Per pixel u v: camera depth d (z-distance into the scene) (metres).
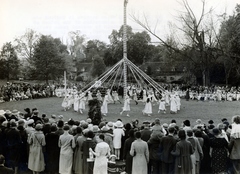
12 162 8.36
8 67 43.84
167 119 18.19
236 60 38.28
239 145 7.84
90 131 7.93
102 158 7.39
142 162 7.45
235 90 33.47
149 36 57.00
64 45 71.00
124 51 25.39
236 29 37.84
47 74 42.56
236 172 7.89
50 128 8.77
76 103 20.88
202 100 31.88
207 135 8.29
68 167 8.09
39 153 8.27
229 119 18.38
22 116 11.31
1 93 29.12
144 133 8.48
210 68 41.25
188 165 7.22
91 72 55.59
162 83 51.88
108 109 22.70
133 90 31.44
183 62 44.12
